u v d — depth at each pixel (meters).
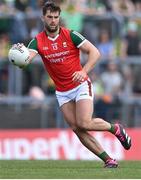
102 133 41.19
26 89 45.16
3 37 46.78
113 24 47.62
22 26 46.53
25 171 23.05
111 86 46.19
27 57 24.09
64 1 47.28
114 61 46.62
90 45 24.23
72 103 24.77
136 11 50.12
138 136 42.12
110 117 44.84
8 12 47.16
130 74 46.75
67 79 24.50
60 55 24.31
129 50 47.38
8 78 45.00
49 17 23.88
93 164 27.44
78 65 24.58
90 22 47.41
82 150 40.88
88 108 24.20
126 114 45.12
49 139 41.56
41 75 45.56
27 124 44.19
